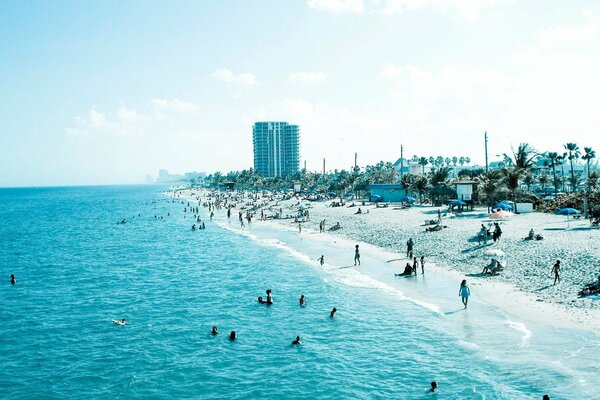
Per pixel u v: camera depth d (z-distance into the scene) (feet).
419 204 329.31
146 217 453.17
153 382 79.71
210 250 226.79
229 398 72.84
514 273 118.62
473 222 201.77
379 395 69.92
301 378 78.02
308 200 463.83
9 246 266.98
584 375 66.39
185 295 138.21
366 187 437.99
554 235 152.76
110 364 88.22
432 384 69.46
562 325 83.30
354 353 86.22
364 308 110.42
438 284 120.88
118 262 204.33
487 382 68.64
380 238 196.95
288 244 220.43
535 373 68.85
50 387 79.30
